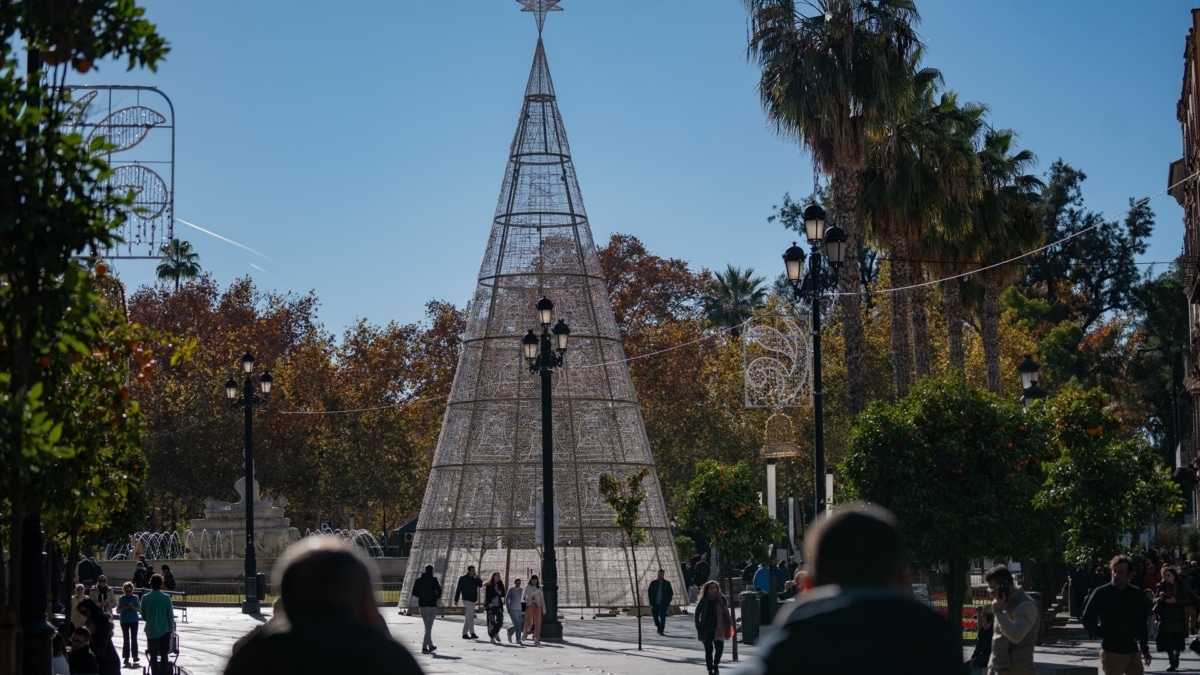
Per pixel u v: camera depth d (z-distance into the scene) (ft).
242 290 268.00
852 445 74.02
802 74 112.37
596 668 85.97
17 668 29.84
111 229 29.71
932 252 132.26
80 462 35.83
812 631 14.73
